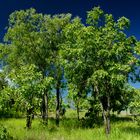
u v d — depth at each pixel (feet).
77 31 87.81
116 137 80.48
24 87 88.12
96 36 86.12
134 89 90.58
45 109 117.19
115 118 138.92
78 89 94.99
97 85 90.12
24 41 118.52
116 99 99.91
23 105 91.45
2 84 104.32
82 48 85.05
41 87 89.20
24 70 91.86
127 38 87.76
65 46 92.43
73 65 90.02
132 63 86.63
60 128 100.42
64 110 157.28
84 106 116.88
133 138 77.15
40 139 76.18
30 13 120.37
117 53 84.28
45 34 119.44
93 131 90.68
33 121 121.39
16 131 85.51
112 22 87.61
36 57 119.24
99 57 86.79
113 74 83.20
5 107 88.79
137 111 87.61
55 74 117.91
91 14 88.07
